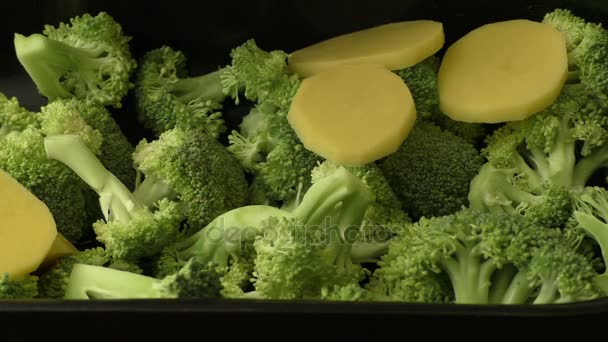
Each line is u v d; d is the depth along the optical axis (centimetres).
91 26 54
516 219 47
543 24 54
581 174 52
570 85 53
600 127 52
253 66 53
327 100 52
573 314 42
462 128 54
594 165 53
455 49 54
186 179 51
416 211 52
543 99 52
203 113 55
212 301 42
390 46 53
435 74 54
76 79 54
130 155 53
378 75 52
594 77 52
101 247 51
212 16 55
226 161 52
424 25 54
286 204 52
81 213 51
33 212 48
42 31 55
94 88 54
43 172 50
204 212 51
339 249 48
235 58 54
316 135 51
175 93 55
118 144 53
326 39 56
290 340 43
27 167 50
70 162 50
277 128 52
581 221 49
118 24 55
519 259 45
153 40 56
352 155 50
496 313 42
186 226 51
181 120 54
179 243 50
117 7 55
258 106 53
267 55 54
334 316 42
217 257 50
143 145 53
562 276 44
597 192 51
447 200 52
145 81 55
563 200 50
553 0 55
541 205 50
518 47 53
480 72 53
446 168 52
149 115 55
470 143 54
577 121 52
